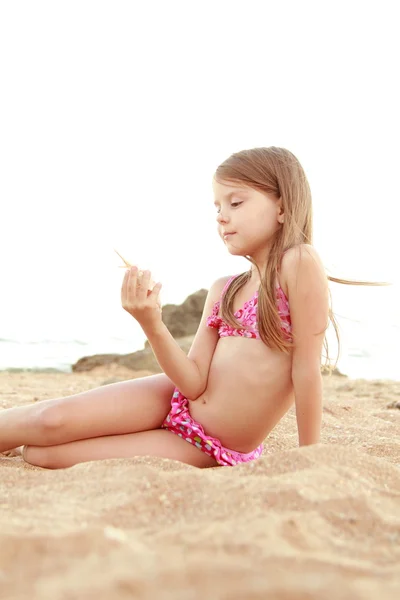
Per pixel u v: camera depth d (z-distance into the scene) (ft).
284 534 5.13
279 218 9.17
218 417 8.93
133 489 6.38
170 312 35.94
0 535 4.88
